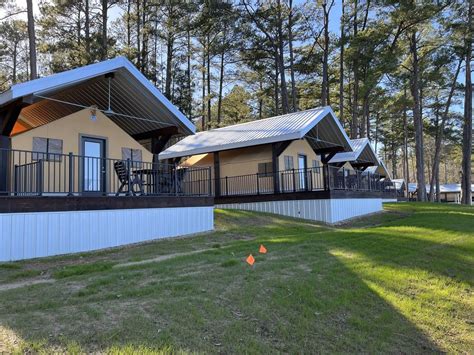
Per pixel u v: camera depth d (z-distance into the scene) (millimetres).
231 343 3658
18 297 4594
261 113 38781
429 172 73188
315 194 15570
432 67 29438
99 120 11898
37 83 8773
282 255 7340
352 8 29250
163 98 11914
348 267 6508
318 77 33156
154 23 27453
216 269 6074
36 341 3279
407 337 4363
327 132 19250
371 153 25766
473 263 7250
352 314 4738
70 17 25297
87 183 11414
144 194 10281
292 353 3701
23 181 9969
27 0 18484
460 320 4914
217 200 18688
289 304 4711
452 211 18125
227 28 27672
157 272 5836
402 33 29516
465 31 27203
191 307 4281
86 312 4004
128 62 10852
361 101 30906
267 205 16922
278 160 17141
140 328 3678
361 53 27422
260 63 30031
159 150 13484
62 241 8117
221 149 18062
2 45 31141
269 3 27719
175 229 10602
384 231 10617
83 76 9750
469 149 30703
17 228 7473
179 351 3330
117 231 9180
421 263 7055
